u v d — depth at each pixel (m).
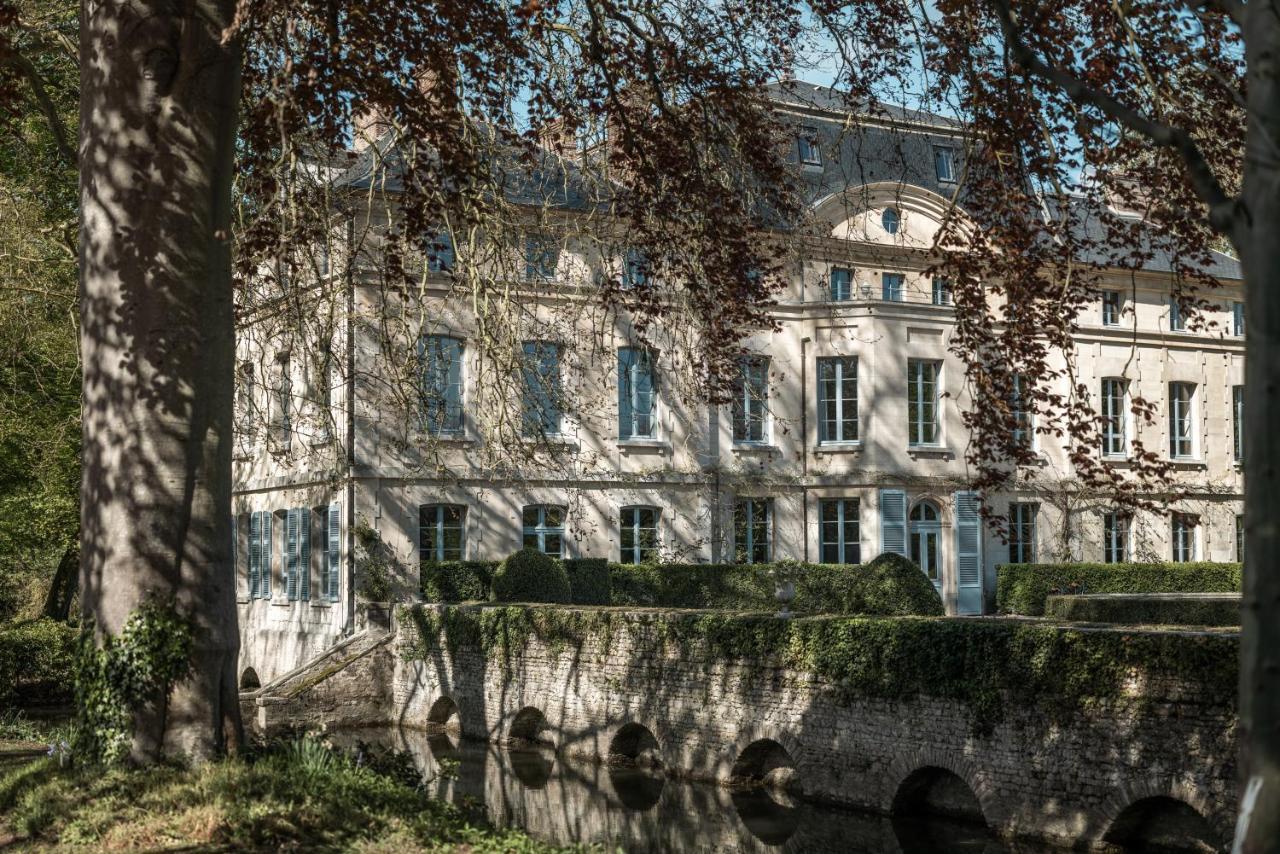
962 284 14.57
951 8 13.45
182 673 11.12
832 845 16.41
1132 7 12.46
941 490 34.22
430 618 27.39
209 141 11.38
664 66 15.77
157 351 11.12
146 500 11.12
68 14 17.05
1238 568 36.41
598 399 31.30
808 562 33.47
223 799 9.70
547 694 24.19
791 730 19.34
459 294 18.48
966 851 15.80
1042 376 14.48
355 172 27.58
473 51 14.69
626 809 18.98
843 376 33.94
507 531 30.50
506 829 11.02
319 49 13.66
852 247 33.84
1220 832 13.84
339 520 29.06
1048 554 36.31
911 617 18.62
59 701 28.69
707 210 16.09
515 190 20.56
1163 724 14.55
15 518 30.31
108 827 9.31
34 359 26.06
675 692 21.38
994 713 16.44
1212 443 39.53
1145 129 6.02
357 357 28.38
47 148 22.97
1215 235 14.13
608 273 18.53
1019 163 13.75
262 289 22.75
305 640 30.69
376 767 13.06
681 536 32.44
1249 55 5.60
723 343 17.39
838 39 15.17
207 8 11.30
